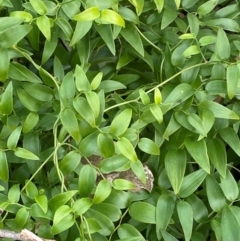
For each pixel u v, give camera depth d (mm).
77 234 637
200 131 630
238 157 766
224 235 635
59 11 658
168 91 679
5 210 619
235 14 756
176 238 674
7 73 625
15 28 613
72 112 608
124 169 620
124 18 680
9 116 671
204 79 688
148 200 678
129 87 766
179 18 772
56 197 594
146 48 777
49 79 673
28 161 670
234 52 714
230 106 710
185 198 675
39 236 612
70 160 621
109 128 625
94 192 638
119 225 639
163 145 696
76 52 741
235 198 658
